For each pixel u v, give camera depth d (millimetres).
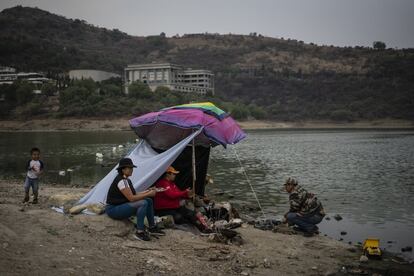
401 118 199750
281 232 13414
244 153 52906
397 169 35719
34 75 184625
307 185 26672
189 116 13422
